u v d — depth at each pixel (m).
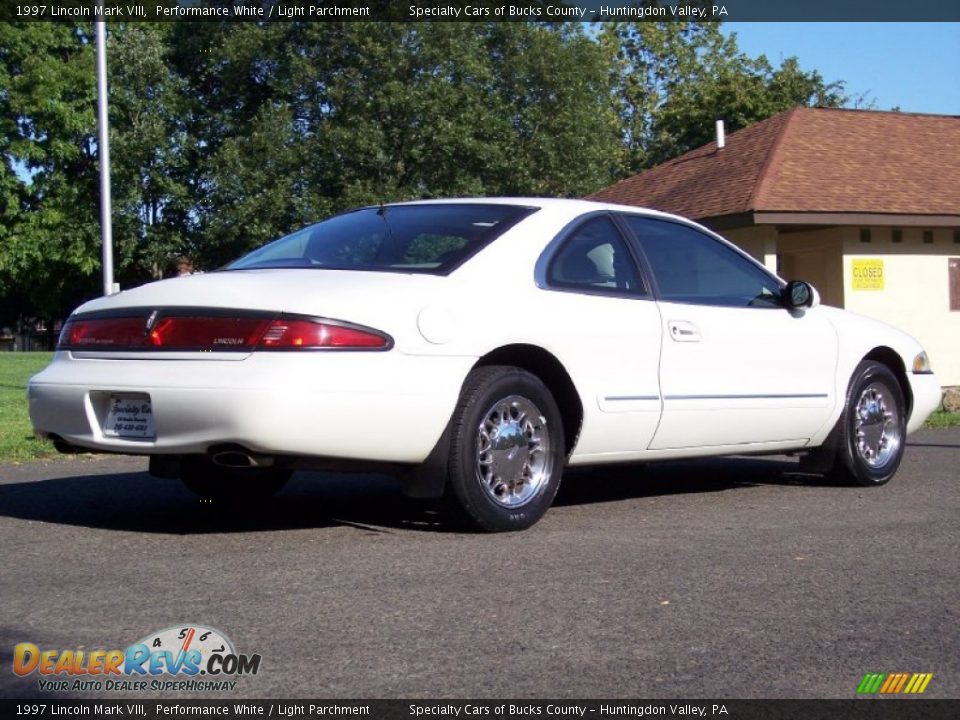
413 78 31.61
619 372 5.69
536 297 5.44
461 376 5.03
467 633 3.81
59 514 5.91
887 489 7.03
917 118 19.56
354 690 3.30
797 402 6.61
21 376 20.62
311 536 5.28
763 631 3.91
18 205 38.72
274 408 4.59
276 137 32.12
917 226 16.39
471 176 31.58
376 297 4.92
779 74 39.69
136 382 4.86
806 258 18.14
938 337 17.52
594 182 33.03
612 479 7.48
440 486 5.12
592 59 33.12
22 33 37.50
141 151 36.28
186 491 6.71
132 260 40.19
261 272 5.24
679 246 6.32
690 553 5.03
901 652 3.73
